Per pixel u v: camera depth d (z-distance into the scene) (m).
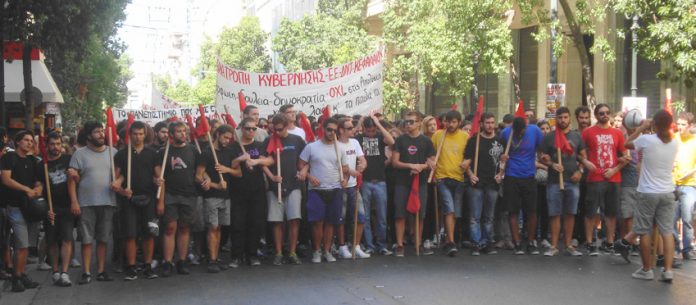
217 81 15.38
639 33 19.52
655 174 10.08
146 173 10.88
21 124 24.55
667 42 17.73
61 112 33.72
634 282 10.14
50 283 10.83
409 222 13.64
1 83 17.00
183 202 11.11
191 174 11.18
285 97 15.50
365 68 15.62
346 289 9.91
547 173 12.55
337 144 12.02
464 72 24.39
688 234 11.84
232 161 11.62
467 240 13.47
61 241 10.76
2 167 10.10
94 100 39.81
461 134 12.70
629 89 25.19
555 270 11.05
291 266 11.80
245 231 12.05
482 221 13.01
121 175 10.84
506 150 12.41
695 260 11.88
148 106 28.84
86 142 11.20
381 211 12.68
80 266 12.39
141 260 12.41
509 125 13.52
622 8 18.73
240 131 12.91
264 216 11.90
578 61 28.20
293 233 12.03
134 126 10.88
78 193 10.68
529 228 12.64
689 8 17.64
